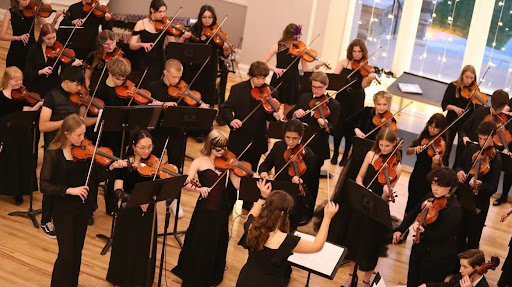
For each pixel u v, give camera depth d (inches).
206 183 230.2
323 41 477.4
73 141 210.1
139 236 221.3
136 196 203.9
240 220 289.4
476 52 460.8
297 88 355.3
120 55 318.7
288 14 462.3
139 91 284.2
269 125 269.3
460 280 217.3
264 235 186.7
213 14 355.9
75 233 216.1
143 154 222.8
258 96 280.5
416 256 235.1
